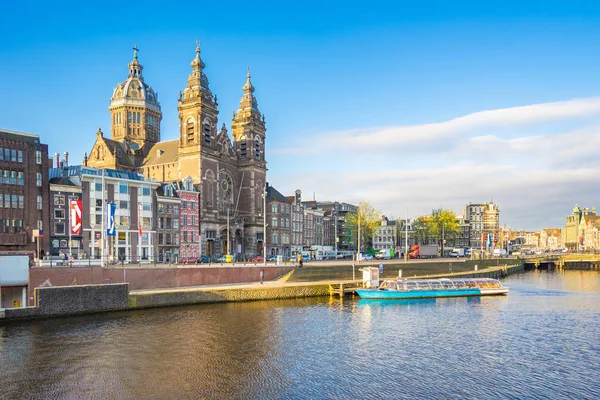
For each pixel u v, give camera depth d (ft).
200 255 352.08
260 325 160.97
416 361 121.60
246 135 426.10
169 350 129.49
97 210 285.02
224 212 397.39
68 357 122.21
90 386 102.63
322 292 231.09
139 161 411.13
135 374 110.22
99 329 151.94
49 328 152.66
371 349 132.57
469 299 226.38
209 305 199.72
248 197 419.95
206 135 376.07
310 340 141.69
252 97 435.94
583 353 129.08
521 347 135.13
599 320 173.06
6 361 118.62
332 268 262.67
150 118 432.25
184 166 369.91
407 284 231.09
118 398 96.58
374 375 110.73
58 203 270.05
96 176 285.84
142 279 206.49
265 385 104.01
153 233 316.81
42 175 262.47
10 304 173.88
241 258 399.03
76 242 274.98
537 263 505.66
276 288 219.20
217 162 383.86
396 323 166.50
